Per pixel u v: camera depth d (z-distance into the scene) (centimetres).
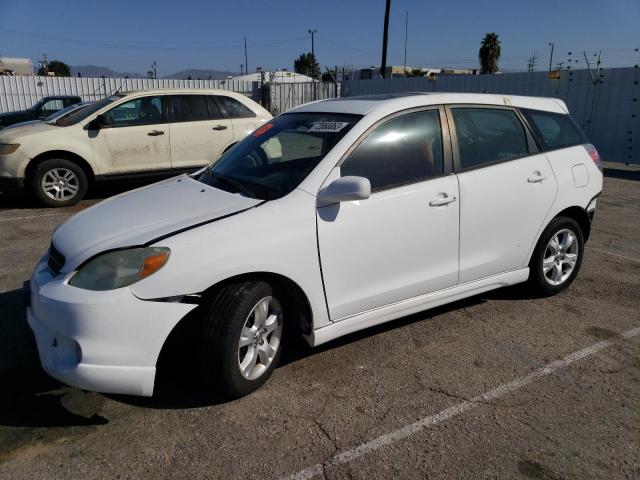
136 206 350
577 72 1439
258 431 293
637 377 350
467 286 408
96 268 289
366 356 373
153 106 875
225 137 915
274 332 333
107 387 281
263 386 335
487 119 421
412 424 300
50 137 809
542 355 378
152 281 282
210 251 294
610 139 1387
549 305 462
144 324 281
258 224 311
